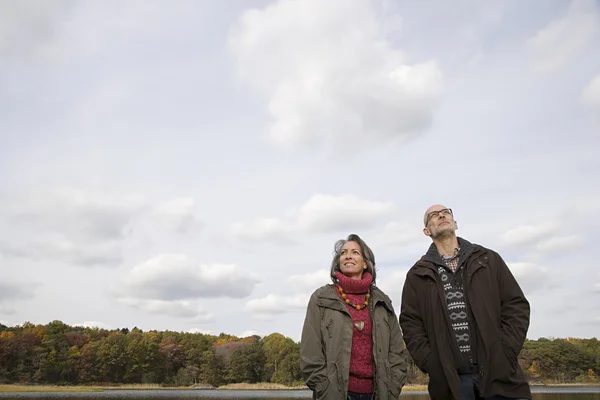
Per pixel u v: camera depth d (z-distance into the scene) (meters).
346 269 5.07
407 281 5.13
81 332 115.94
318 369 4.62
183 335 123.88
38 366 94.75
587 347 105.25
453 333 4.54
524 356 96.50
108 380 103.56
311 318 4.86
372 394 4.57
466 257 4.79
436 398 4.60
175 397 71.19
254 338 134.38
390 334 4.95
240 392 94.81
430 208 5.24
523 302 4.58
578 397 49.25
